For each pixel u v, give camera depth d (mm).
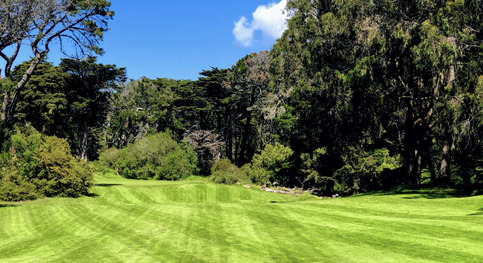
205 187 28734
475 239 7578
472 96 15609
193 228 10070
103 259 7324
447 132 18859
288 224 10211
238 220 11000
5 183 17156
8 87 21531
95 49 25062
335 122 28734
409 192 17203
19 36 20906
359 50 21844
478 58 16547
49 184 18703
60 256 7672
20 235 10508
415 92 21453
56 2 21547
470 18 16234
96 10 23844
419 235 8250
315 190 33438
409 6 18406
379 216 11148
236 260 6910
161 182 33812
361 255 6934
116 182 32719
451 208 11977
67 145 20234
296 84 28219
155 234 9523
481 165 18297
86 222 11844
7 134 18375
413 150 21828
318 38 23031
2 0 19203
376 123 24484
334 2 23188
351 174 29391
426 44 16484
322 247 7660
